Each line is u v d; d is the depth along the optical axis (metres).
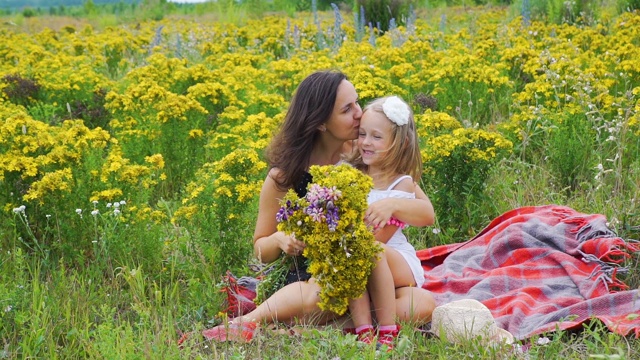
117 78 11.05
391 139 4.17
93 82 8.75
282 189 4.32
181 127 6.58
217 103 7.71
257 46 12.69
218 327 4.02
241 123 7.03
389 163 4.22
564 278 4.68
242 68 8.83
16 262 4.66
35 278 4.46
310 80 4.23
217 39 13.45
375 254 3.90
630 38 9.34
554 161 6.43
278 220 3.88
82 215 5.12
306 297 4.07
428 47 9.26
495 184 5.96
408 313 4.12
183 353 3.80
